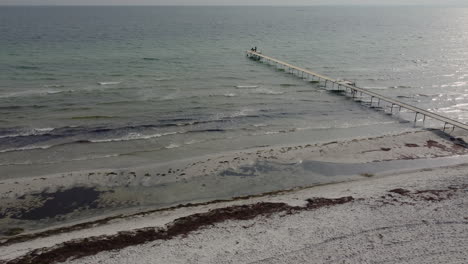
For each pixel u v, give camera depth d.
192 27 126.75
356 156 23.28
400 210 16.36
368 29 128.75
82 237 14.52
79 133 25.84
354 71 50.94
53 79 40.50
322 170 21.41
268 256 13.32
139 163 21.73
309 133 27.42
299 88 40.88
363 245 13.90
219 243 14.11
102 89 37.00
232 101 34.66
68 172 20.20
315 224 15.35
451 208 16.47
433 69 52.75
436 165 22.19
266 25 144.25
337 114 32.19
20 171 20.23
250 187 19.42
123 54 59.94
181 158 22.59
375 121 30.58
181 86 39.53
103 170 20.50
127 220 16.05
